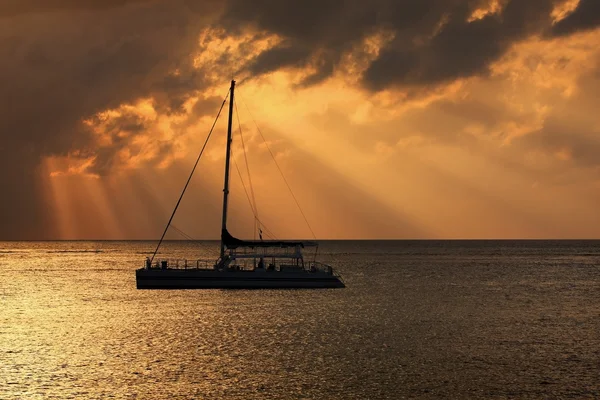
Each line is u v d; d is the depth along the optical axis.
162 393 32.44
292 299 68.19
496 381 34.94
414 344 44.41
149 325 51.56
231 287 72.75
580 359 40.09
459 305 66.94
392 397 32.06
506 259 190.62
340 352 41.53
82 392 32.53
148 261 72.88
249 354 40.72
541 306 66.94
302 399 31.66
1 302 68.44
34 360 39.03
